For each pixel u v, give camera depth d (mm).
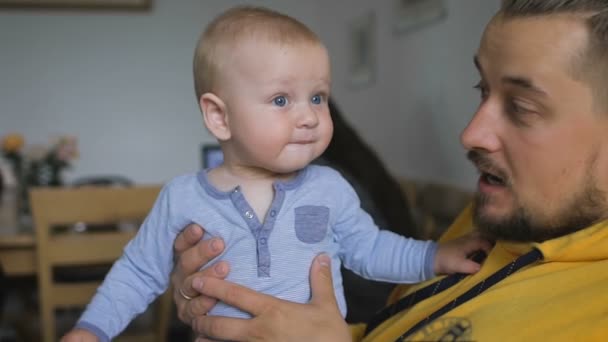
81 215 2078
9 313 2762
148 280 998
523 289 809
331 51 4180
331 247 980
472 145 870
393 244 1006
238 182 957
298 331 863
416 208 2635
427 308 955
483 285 870
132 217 2115
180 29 4418
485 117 865
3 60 4234
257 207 940
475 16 2221
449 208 2334
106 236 2146
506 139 848
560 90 781
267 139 892
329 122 934
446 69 2475
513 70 806
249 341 888
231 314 929
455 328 795
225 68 914
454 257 970
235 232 927
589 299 738
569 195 819
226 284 906
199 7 4426
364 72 3488
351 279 1416
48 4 4238
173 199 971
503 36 817
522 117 822
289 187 940
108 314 958
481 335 771
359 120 3625
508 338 754
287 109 898
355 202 1005
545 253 828
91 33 4324
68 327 2631
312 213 940
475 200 932
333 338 860
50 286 2104
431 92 2625
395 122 3055
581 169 807
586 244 805
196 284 928
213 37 941
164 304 2207
